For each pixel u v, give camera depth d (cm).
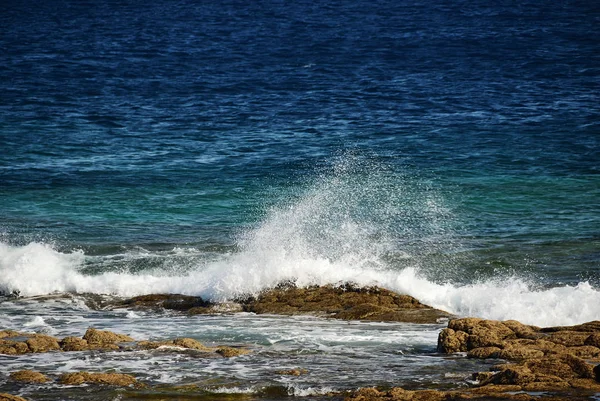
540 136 10756
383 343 4247
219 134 11062
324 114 12512
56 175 8862
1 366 3762
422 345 4200
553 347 3812
